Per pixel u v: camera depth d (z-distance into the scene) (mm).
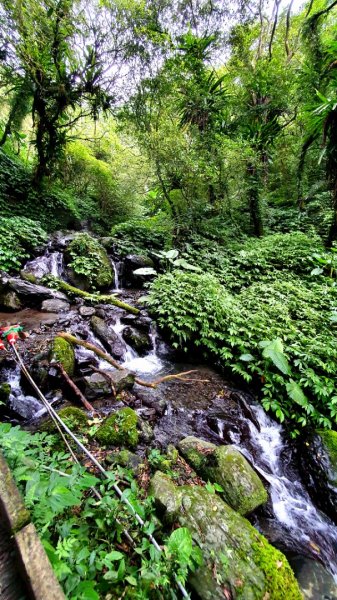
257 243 6543
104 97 6125
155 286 4602
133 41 5082
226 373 3559
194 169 5934
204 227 6859
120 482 1624
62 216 7895
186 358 3891
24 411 2252
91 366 2764
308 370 2945
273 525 1913
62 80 5773
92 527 1245
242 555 1369
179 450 2160
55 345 2803
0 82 6031
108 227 9633
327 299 4320
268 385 2996
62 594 671
